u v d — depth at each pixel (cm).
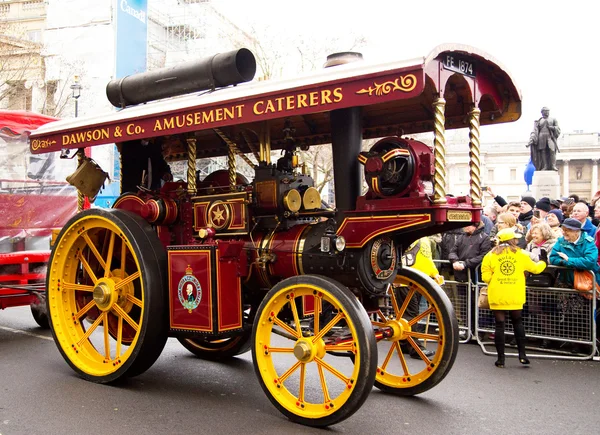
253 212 472
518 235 600
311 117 493
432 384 456
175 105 454
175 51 2994
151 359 472
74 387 480
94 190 576
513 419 423
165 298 468
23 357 582
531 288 667
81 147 523
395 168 398
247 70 478
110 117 500
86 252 559
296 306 456
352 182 432
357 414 427
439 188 373
